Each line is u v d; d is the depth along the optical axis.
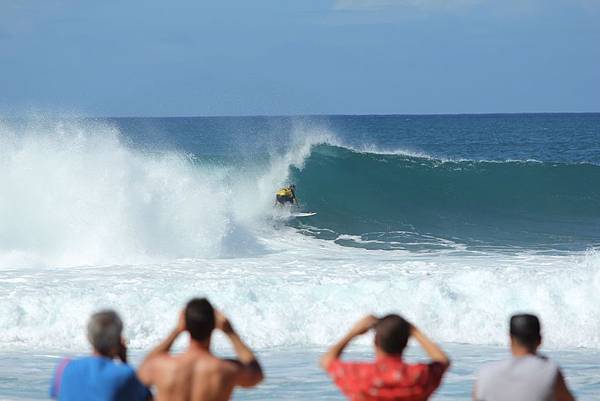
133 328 43.19
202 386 16.09
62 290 49.00
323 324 44.59
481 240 81.88
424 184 102.69
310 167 100.50
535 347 17.06
